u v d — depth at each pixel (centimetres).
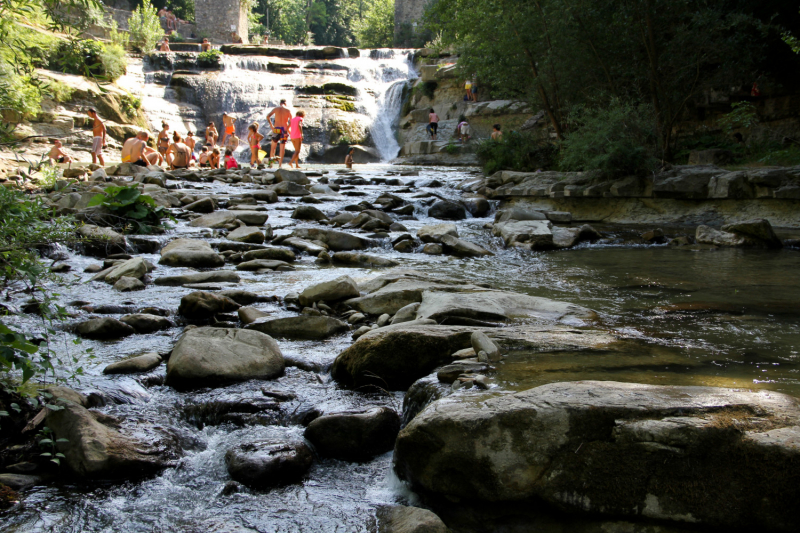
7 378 316
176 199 1075
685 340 371
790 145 1402
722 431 201
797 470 188
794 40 1144
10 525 223
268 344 380
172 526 226
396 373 343
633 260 761
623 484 207
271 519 230
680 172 1105
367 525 224
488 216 1225
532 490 216
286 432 298
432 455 229
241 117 2956
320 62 3356
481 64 1557
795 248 846
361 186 1463
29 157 1833
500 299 464
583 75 1427
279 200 1232
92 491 249
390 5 5219
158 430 291
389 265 725
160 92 2939
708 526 198
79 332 438
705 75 1320
